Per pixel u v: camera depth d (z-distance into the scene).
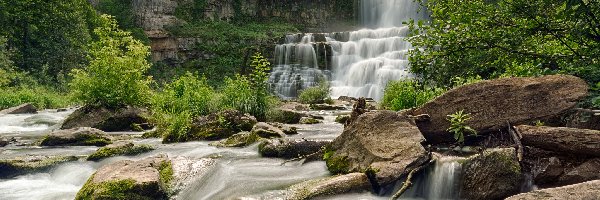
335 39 39.81
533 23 7.27
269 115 14.76
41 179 7.93
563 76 6.58
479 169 5.57
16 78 30.53
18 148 10.20
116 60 14.97
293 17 50.50
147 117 14.82
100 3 42.94
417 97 12.39
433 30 7.96
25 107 21.50
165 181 6.61
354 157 6.94
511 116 6.53
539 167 5.56
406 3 47.28
